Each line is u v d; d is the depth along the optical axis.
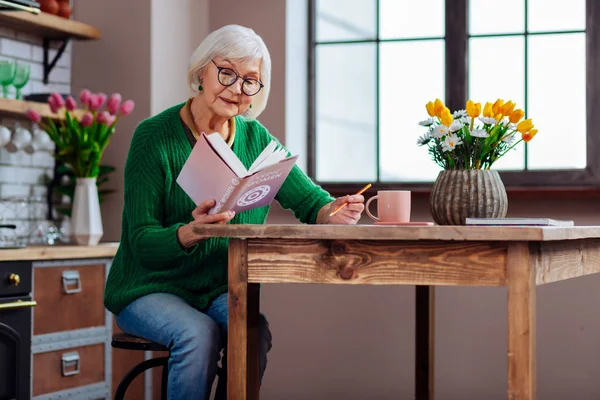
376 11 4.55
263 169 2.19
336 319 4.32
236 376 2.08
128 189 2.66
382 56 4.54
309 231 1.95
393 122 4.52
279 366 4.40
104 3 4.42
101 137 4.01
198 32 4.62
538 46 4.28
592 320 3.98
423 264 1.94
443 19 4.43
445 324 4.17
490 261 1.89
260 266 2.07
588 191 3.95
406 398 4.22
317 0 4.64
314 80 4.64
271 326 4.41
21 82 3.85
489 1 4.36
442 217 2.54
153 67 4.34
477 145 2.54
